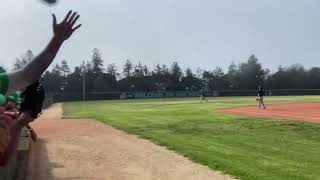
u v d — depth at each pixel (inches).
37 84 119.7
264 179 441.7
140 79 5772.6
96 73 5428.2
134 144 729.0
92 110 1942.7
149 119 1264.8
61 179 451.8
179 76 5895.7
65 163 542.6
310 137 784.3
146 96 4507.9
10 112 122.4
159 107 2065.7
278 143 711.1
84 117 1427.2
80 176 467.8
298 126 922.1
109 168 513.0
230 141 743.7
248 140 753.6
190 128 974.4
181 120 1184.8
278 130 889.5
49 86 4891.7
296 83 4982.8
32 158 565.6
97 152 636.7
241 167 502.3
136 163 544.1
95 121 1247.5
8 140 110.4
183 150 641.0
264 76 5521.7
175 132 904.9
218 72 5777.6
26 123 118.9
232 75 5733.3
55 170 497.4
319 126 912.9
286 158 564.7
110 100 3991.1
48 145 711.1
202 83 5856.3
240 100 2972.4
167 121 1173.7
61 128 1022.4
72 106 2561.5
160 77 5861.2
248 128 939.3
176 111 1626.5
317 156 579.2
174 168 509.7
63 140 783.7
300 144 697.6
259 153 608.1
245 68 5649.6
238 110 1606.8
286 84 5068.9
